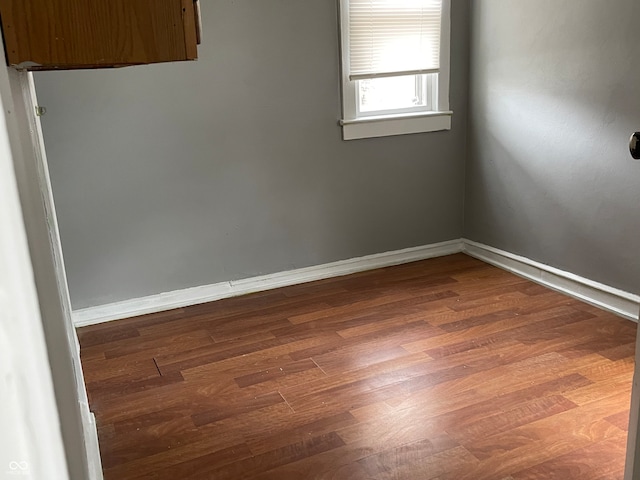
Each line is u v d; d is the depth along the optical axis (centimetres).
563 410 197
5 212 43
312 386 219
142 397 217
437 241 363
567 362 228
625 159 253
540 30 286
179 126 286
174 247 298
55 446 47
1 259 43
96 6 62
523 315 272
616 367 222
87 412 157
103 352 256
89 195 277
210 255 307
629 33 242
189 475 173
